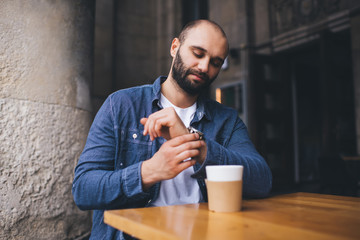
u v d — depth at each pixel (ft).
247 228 1.89
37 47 5.13
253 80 20.36
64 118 5.40
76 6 5.90
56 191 5.13
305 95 24.57
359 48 16.29
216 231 1.83
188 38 3.56
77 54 5.83
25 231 4.70
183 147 2.78
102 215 3.51
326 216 2.25
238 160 3.13
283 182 21.08
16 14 4.93
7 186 4.56
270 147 20.66
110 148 3.50
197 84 3.67
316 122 25.14
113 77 22.59
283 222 2.05
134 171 2.90
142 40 24.91
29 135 4.87
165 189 3.65
